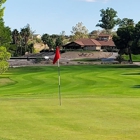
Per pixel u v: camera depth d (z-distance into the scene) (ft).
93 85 136.56
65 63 329.72
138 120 50.21
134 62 349.82
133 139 40.09
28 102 69.46
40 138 40.29
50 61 334.44
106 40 546.26
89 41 521.24
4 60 161.99
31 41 601.62
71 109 59.67
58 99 75.05
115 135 41.75
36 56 437.58
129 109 59.52
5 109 60.08
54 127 45.83
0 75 192.44
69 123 48.24
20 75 191.52
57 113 55.93
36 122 48.98
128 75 183.32
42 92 111.96
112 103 67.00
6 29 184.96
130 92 109.81
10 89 125.70
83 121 49.57
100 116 53.26
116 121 49.49
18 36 521.24
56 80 159.22
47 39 554.05
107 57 426.10
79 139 39.96
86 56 432.25
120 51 349.41
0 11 154.71
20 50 483.92
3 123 48.29
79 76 178.91
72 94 96.27
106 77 171.32
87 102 68.59
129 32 337.11
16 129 44.70
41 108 61.00
